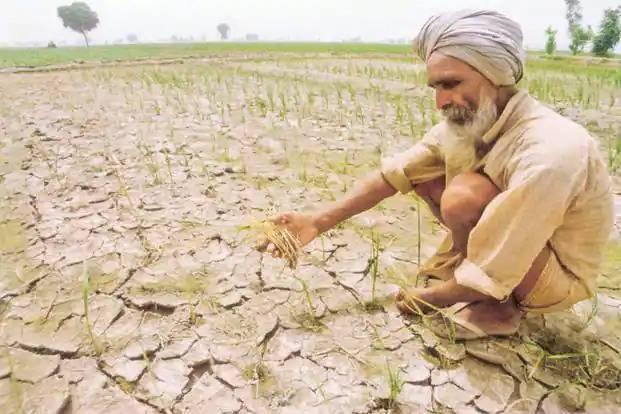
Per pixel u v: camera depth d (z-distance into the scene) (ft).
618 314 6.73
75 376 5.78
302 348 6.21
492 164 5.46
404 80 30.17
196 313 6.91
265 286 7.52
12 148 14.73
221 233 9.23
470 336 6.12
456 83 5.16
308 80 30.66
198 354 6.13
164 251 8.60
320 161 13.56
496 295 5.35
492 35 4.88
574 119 18.37
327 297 7.23
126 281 7.70
